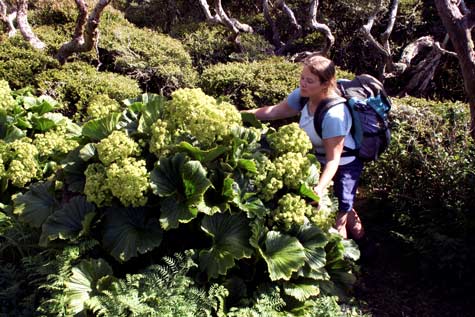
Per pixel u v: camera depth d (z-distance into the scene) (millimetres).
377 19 7664
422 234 4012
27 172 3691
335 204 3572
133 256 2896
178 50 7062
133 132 3170
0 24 7789
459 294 3672
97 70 6555
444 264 3662
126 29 7383
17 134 4027
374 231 4375
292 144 3174
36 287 3084
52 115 4379
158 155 3043
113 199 3064
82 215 3080
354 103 3457
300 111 3764
